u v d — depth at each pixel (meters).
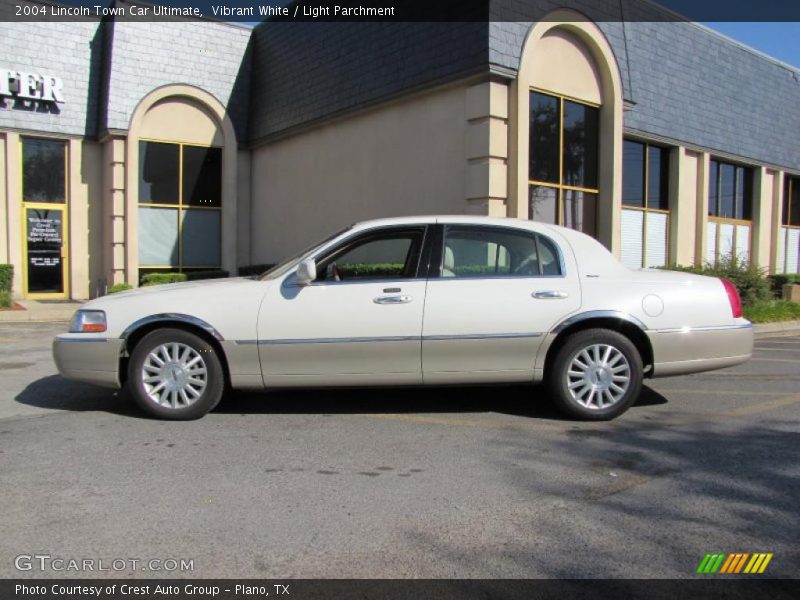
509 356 5.72
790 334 12.41
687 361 5.86
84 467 4.61
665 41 15.65
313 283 5.74
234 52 17.78
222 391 5.82
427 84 11.81
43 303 15.23
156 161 16.81
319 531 3.63
